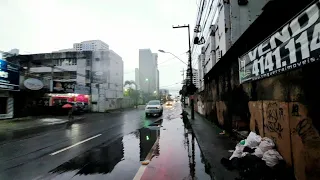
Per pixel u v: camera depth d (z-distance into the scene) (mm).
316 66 3182
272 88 4773
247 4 15180
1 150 7406
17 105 22344
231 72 8594
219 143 7293
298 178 3645
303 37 3408
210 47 23047
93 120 19469
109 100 42000
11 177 4738
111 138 9539
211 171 4426
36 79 22312
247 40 6543
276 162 4121
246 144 5043
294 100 3797
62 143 8539
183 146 7559
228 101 9180
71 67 38344
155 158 6023
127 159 6062
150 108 23172
